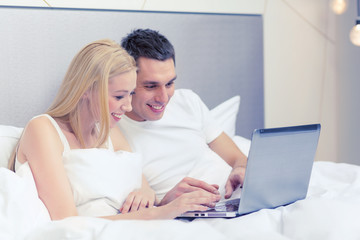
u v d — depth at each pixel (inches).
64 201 45.6
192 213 46.2
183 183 52.6
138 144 63.1
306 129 47.6
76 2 71.9
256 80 91.7
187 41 81.7
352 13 106.0
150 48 57.7
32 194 44.6
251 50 90.5
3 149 54.6
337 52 106.9
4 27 63.7
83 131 54.0
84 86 50.8
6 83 64.4
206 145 70.1
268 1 95.9
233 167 64.3
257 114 92.7
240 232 39.8
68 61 69.2
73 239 38.6
